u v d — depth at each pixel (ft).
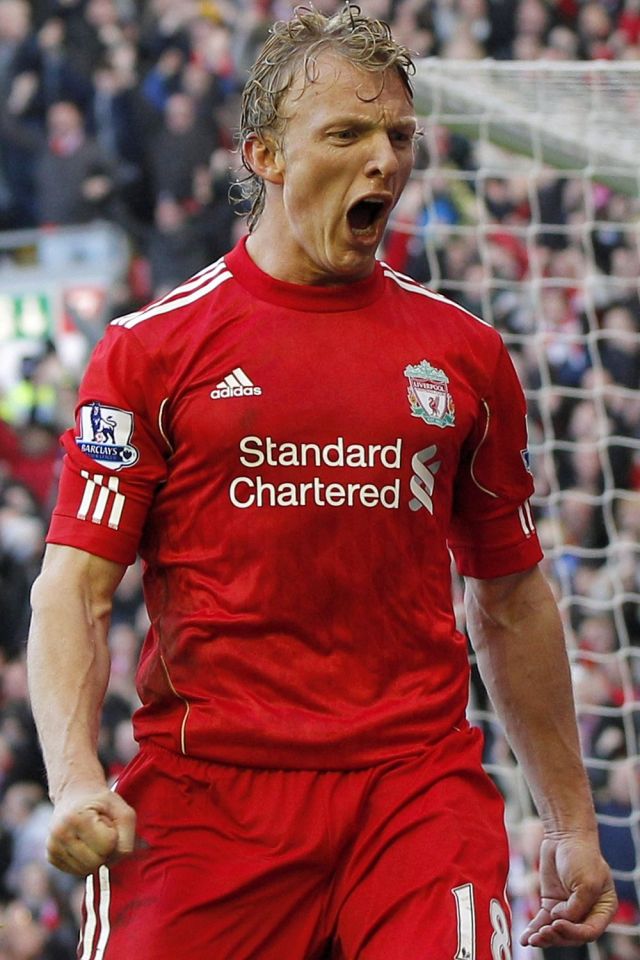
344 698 14.71
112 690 42.32
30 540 49.26
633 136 26.04
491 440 15.80
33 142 56.85
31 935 39.63
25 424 52.95
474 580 16.69
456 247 45.27
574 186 46.29
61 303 55.11
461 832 14.56
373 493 14.71
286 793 14.60
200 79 56.24
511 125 26.11
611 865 34.12
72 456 15.05
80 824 13.14
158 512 15.11
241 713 14.61
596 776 35.24
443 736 15.03
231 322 14.94
